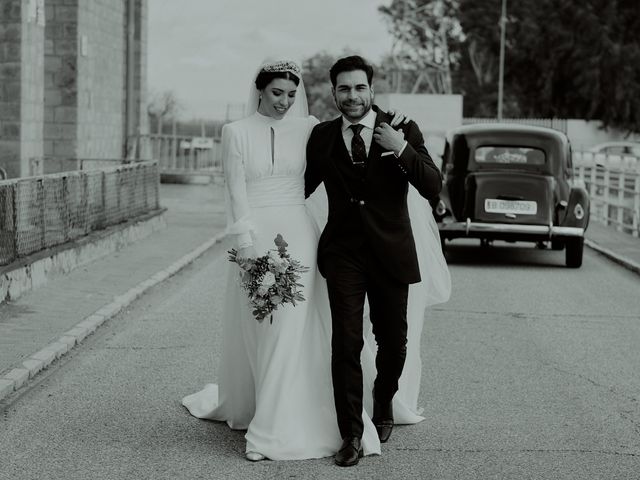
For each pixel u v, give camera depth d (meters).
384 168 5.80
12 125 16.23
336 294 5.79
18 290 10.78
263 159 5.99
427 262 6.57
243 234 5.90
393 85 62.50
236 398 6.36
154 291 11.97
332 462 5.80
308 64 68.81
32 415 6.70
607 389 7.71
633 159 33.97
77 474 5.52
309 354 5.97
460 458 5.91
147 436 6.25
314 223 6.16
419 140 5.91
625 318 10.93
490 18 76.44
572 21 72.62
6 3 16.06
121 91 23.28
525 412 6.99
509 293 12.65
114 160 18.72
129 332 9.54
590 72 71.00
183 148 31.73
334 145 5.88
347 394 5.75
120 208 15.79
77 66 19.94
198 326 9.89
